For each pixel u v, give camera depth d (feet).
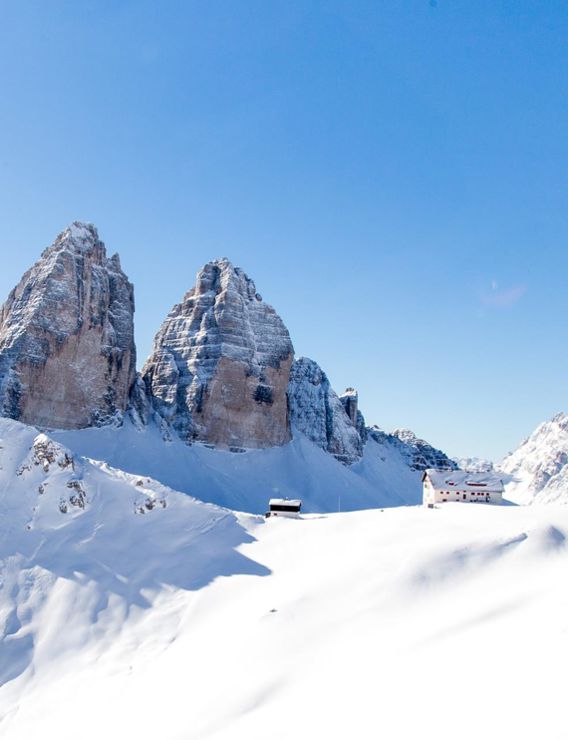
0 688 152.15
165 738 107.04
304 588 171.63
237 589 186.09
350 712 96.12
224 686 124.77
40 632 171.01
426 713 88.28
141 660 155.02
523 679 90.79
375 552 191.42
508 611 131.44
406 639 128.36
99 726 123.13
